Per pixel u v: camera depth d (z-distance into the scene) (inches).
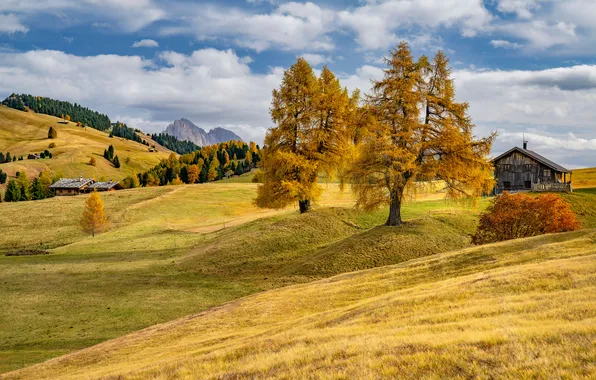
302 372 394.9
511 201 1234.6
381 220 1891.0
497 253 933.2
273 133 1684.3
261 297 1005.8
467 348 370.3
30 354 874.8
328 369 387.9
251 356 494.6
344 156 1676.9
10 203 3636.8
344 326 583.2
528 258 835.4
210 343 676.7
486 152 1307.8
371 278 970.7
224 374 437.7
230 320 847.1
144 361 627.8
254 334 681.0
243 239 1711.4
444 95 1363.2
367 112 1378.0
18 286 1414.9
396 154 1277.1
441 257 1018.1
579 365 307.9
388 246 1373.0
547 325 406.6
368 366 376.2
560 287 570.9
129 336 872.3
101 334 990.4
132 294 1274.6
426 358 366.6
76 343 941.8
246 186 4185.5
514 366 323.9
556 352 334.6
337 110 1674.5
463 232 1572.3
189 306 1152.2
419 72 1347.2
